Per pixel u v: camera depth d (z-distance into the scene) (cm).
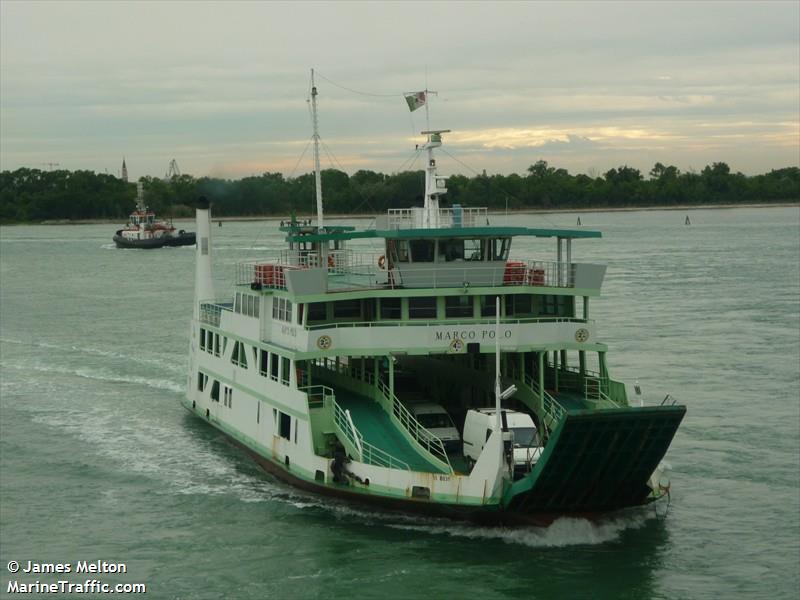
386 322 7800
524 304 8175
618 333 15650
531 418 7556
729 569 6562
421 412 7944
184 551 6844
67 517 7550
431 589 6228
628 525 7188
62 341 15650
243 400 8994
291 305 7962
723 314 17788
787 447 9112
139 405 11075
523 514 6825
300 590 6244
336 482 7288
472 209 8212
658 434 6419
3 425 10212
